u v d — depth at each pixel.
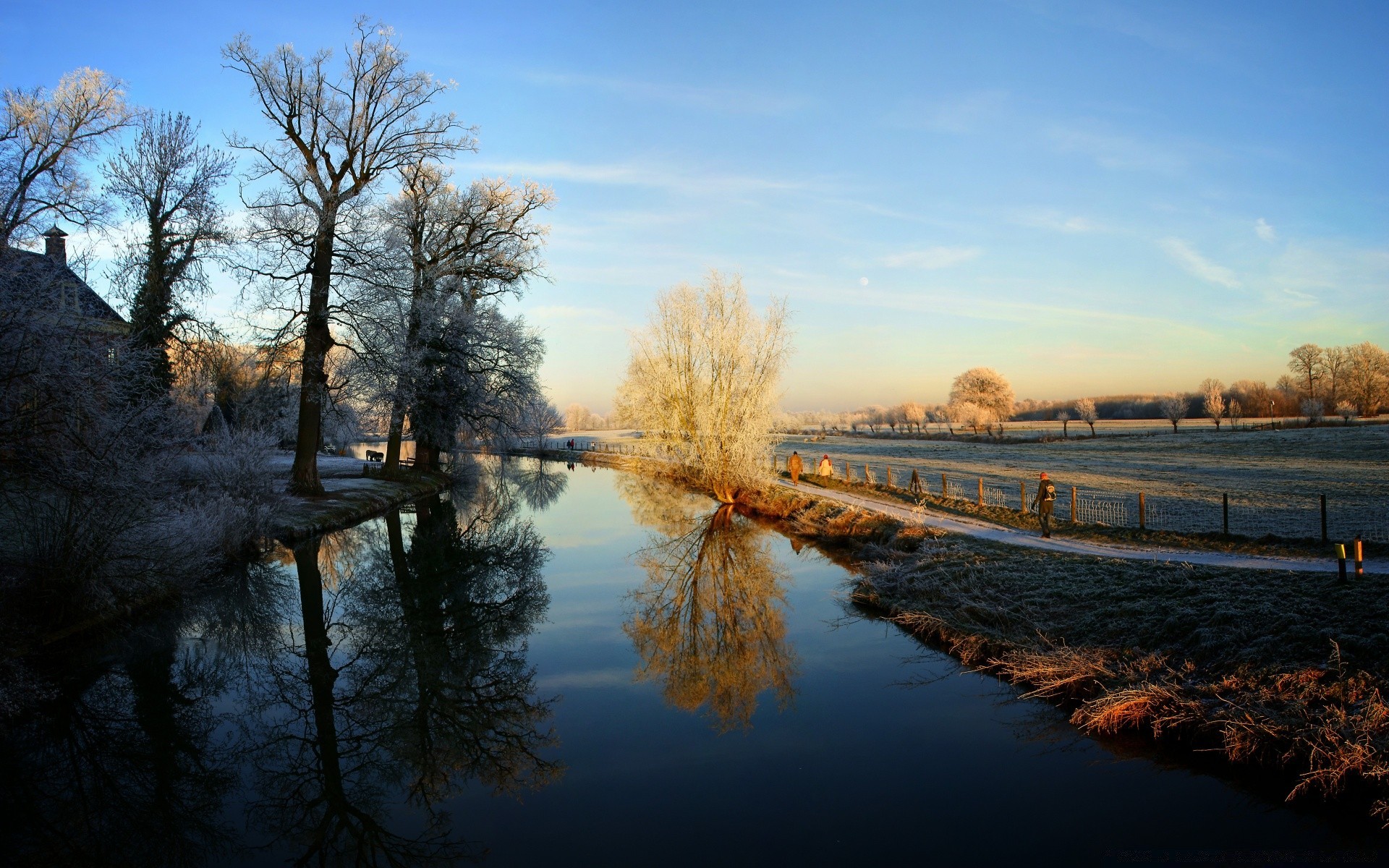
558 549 23.45
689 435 32.19
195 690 11.76
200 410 24.64
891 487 30.41
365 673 12.52
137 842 7.63
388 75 23.52
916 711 10.30
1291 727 7.94
